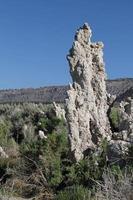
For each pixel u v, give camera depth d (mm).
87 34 14055
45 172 13578
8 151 17750
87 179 12250
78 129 13547
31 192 13062
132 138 12758
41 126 19516
